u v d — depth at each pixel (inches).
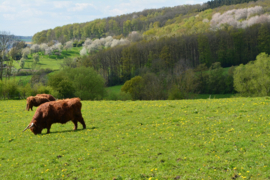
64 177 490.3
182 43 4933.6
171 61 4608.8
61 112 828.0
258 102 997.2
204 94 3789.4
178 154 540.7
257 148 519.2
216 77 3727.9
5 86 2509.8
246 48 4864.7
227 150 533.3
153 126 802.8
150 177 449.7
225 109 935.7
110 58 5118.1
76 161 558.3
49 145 692.1
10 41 3398.1
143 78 3373.5
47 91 2672.2
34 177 500.7
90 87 3110.2
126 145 635.5
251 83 2930.6
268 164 444.1
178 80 3105.3
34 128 820.6
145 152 572.1
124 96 2967.5
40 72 4293.8
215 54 5036.9
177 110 1013.2
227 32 5196.9
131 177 459.2
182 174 450.6
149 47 5118.1
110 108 1195.9
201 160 494.6
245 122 717.3
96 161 550.3
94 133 775.1
